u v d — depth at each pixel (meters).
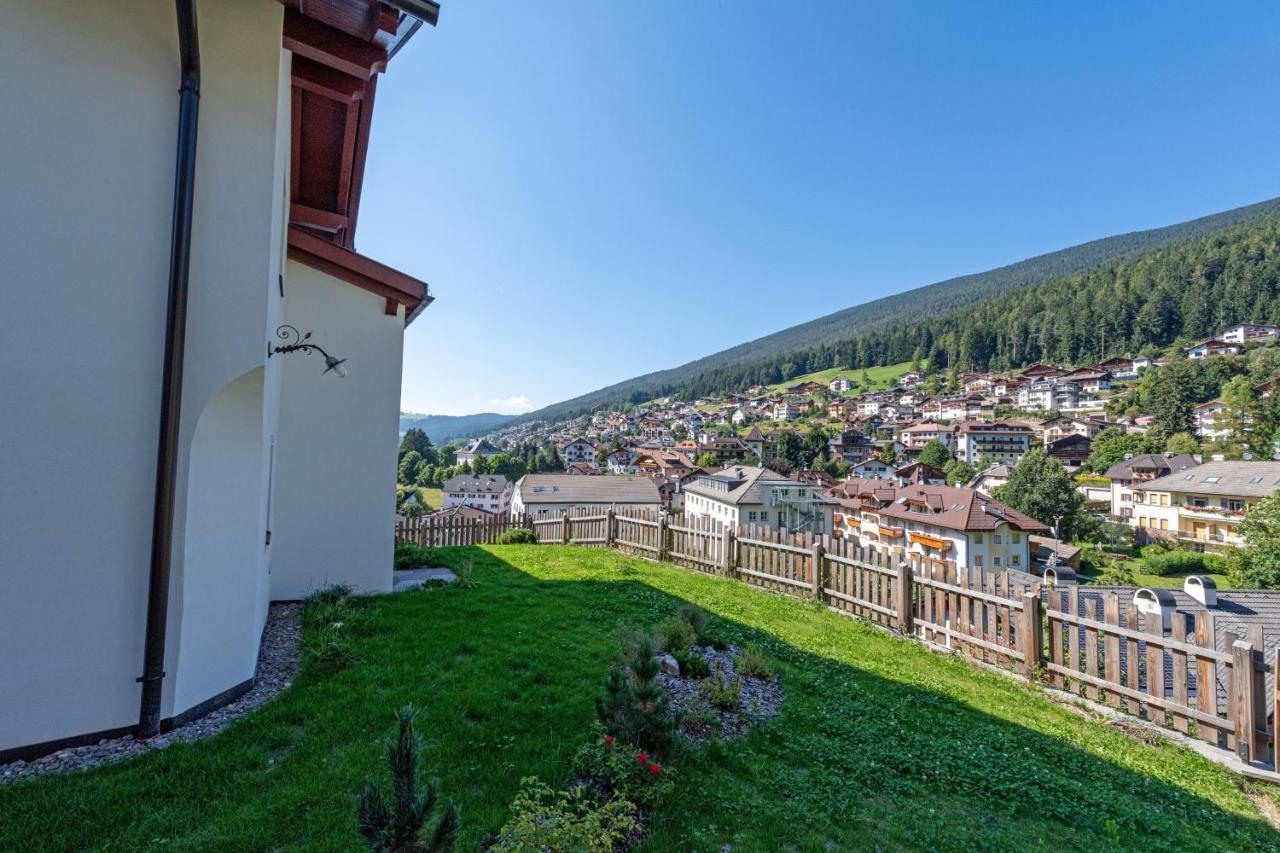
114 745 3.33
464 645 5.39
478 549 12.05
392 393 7.58
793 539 9.79
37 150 3.11
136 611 3.45
